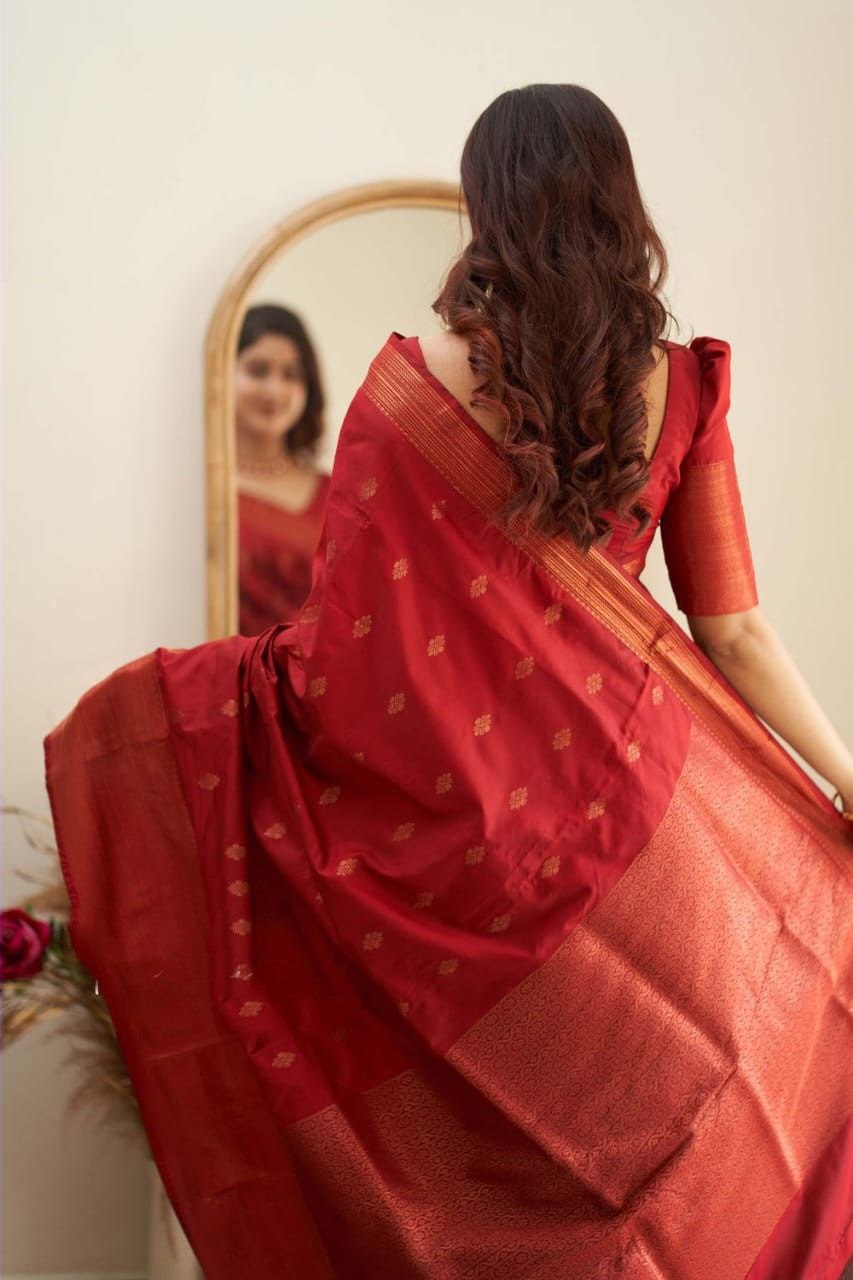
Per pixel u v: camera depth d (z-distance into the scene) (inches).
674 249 89.9
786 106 90.0
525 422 49.9
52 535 83.7
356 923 53.9
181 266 82.8
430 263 84.4
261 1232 56.8
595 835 53.3
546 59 86.7
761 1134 54.2
